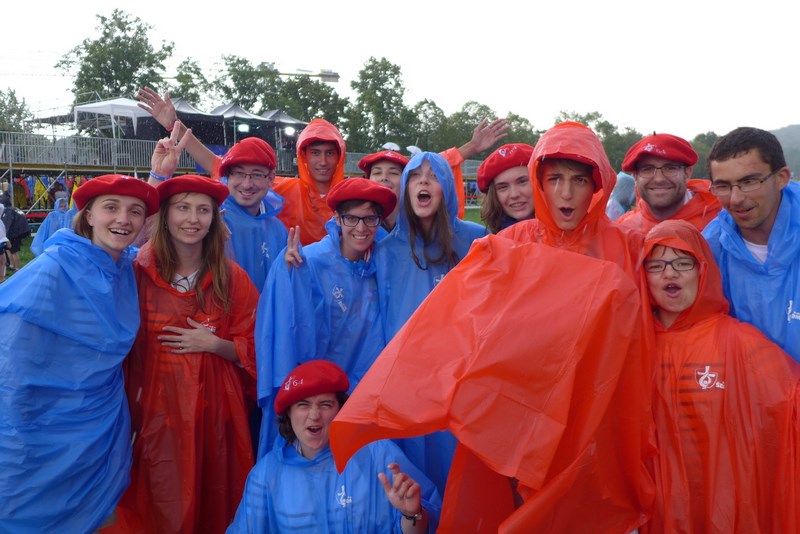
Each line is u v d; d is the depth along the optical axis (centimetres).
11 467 318
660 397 298
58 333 331
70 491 335
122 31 6150
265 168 467
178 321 379
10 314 322
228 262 393
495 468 266
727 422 286
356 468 335
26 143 3014
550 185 312
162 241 376
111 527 361
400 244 399
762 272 317
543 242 331
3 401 317
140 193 347
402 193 395
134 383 381
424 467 377
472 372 274
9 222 1648
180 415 371
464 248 413
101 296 340
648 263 304
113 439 354
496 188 455
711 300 301
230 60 6575
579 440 271
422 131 7556
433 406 276
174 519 367
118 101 3478
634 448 278
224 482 386
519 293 285
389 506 329
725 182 317
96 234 348
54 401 331
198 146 557
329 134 540
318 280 387
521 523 269
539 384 270
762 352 290
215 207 380
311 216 550
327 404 338
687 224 304
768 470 281
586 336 270
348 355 392
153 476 369
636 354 274
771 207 314
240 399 392
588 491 274
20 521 323
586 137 305
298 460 340
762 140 310
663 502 288
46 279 329
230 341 390
